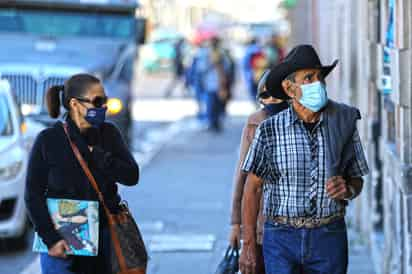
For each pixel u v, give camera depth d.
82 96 13.54
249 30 95.19
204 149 47.34
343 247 12.89
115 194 13.74
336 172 12.65
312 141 12.72
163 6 103.12
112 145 13.92
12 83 41.97
